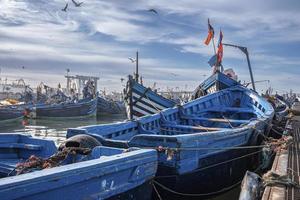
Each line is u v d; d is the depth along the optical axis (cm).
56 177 426
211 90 1780
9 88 7506
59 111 4003
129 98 1758
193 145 735
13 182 384
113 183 517
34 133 2780
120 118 4653
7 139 761
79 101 4434
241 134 989
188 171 723
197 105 1473
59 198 436
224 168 901
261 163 1102
